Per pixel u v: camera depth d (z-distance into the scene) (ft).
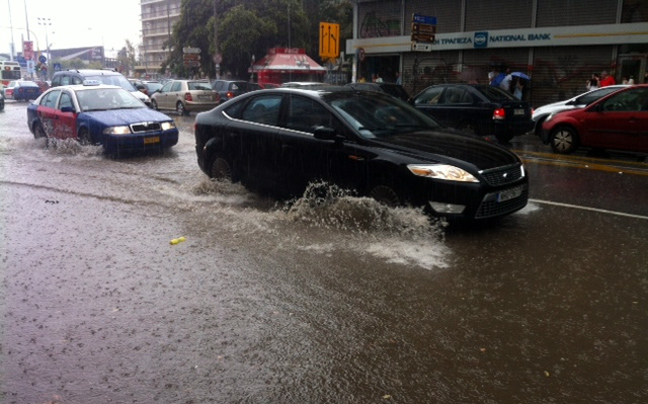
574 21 69.26
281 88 23.66
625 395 9.87
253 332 12.31
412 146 19.38
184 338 12.07
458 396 9.91
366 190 19.99
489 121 43.39
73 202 24.54
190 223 20.98
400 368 10.83
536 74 73.82
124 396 10.00
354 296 14.16
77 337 12.17
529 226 20.18
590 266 16.11
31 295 14.44
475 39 76.95
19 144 44.39
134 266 16.44
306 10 150.51
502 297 14.02
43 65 174.60
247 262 16.63
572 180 29.09
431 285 14.80
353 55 93.86
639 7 64.18
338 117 20.90
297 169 22.12
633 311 13.16
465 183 17.90
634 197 24.95
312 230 19.75
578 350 11.42
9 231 20.15
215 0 120.06
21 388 10.28
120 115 37.93
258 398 9.91
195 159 36.47
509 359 11.10
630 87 36.24
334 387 10.23
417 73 85.87
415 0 84.48
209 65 139.64
